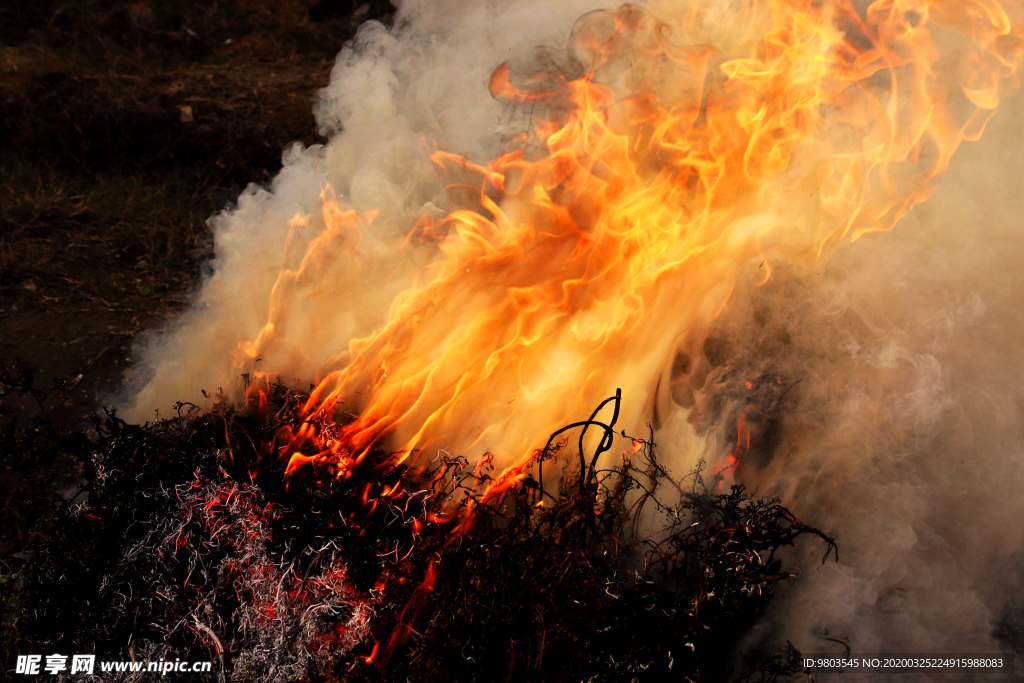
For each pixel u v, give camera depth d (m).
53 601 2.18
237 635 2.09
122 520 2.25
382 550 2.23
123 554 2.16
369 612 2.11
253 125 6.50
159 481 2.29
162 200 5.58
